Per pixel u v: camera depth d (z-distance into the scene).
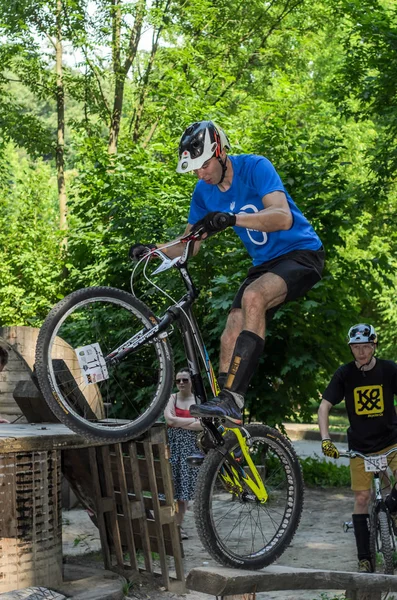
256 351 3.68
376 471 6.02
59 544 6.20
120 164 12.74
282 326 11.37
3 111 18.77
